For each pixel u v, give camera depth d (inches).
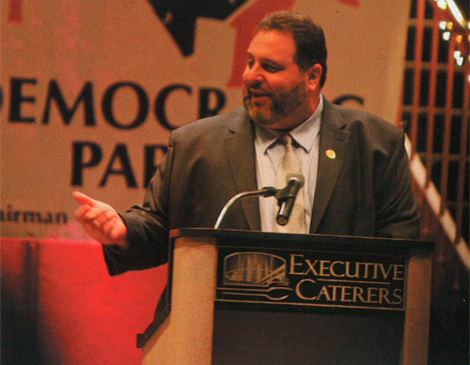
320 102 261.6
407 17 447.8
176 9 447.8
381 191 252.8
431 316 454.0
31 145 440.1
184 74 446.3
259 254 178.4
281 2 448.1
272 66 244.2
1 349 427.8
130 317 431.5
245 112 263.4
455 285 458.9
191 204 254.4
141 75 445.4
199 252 175.5
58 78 443.5
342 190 245.1
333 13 447.5
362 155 253.0
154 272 434.9
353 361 184.5
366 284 182.7
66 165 440.5
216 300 176.2
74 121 442.6
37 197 438.6
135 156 442.3
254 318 179.3
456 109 503.8
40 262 432.5
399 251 184.5
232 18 448.5
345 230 243.1
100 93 443.8
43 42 444.1
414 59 508.7
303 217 241.8
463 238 482.6
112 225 225.5
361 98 446.6
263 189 211.6
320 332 182.5
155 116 444.1
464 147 476.4
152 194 263.0
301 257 179.9
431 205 471.8
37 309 430.9
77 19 445.4
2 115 440.5
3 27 443.2
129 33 446.6
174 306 178.4
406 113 486.6
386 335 185.8
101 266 434.3
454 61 475.8
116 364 430.9
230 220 243.6
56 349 430.0
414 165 475.8
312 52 247.4
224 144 253.8
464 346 452.1
